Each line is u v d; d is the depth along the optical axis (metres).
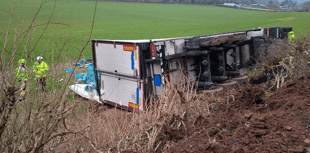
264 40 9.15
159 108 4.95
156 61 6.02
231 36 7.94
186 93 5.65
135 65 6.29
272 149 2.94
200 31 36.12
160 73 6.18
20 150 2.65
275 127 3.37
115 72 6.86
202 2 121.69
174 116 4.75
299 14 63.97
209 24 46.75
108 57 7.02
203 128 4.07
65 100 2.73
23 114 2.64
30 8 35.09
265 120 3.60
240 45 9.14
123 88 6.77
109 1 92.94
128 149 3.83
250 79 7.31
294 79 5.39
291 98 4.09
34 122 2.55
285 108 3.86
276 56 6.95
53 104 2.64
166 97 5.14
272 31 10.18
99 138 3.92
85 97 6.67
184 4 112.38
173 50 6.53
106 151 3.73
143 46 6.05
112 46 6.83
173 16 66.62
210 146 3.37
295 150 2.78
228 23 47.97
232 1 153.25
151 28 39.91
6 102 2.26
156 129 4.13
